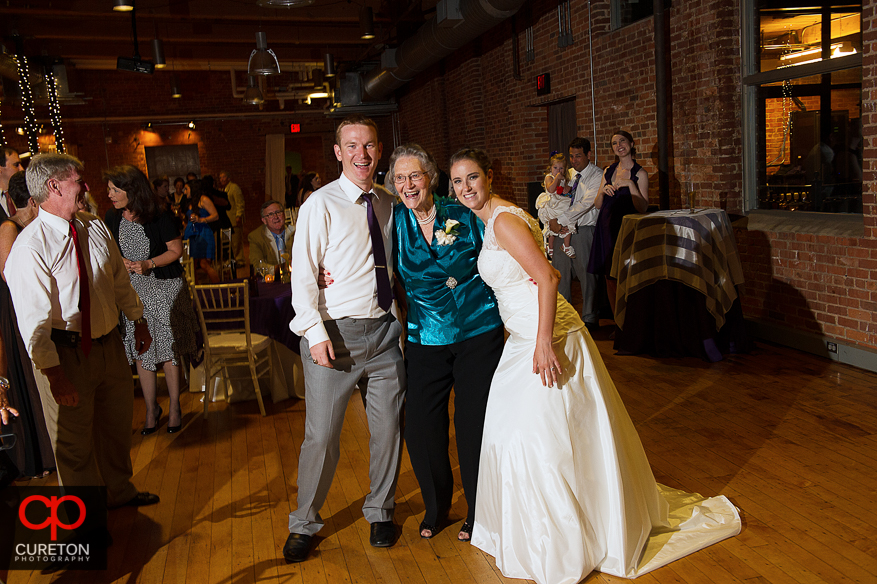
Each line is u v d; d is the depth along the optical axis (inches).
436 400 108.4
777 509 110.3
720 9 212.5
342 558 107.0
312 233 102.8
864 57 165.2
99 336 114.5
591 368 99.7
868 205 168.2
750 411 152.1
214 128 713.0
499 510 100.3
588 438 97.0
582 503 95.3
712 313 189.2
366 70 617.3
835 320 182.2
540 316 93.8
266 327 184.5
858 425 139.3
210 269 318.7
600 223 220.4
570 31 307.7
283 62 616.1
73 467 109.7
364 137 103.0
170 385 167.3
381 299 107.5
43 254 103.0
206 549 111.7
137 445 160.9
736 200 220.8
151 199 161.3
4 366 99.7
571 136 332.8
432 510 111.4
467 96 444.8
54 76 506.9
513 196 392.2
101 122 679.7
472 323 105.4
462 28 342.0
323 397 106.7
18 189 126.3
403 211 106.2
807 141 195.5
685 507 111.3
